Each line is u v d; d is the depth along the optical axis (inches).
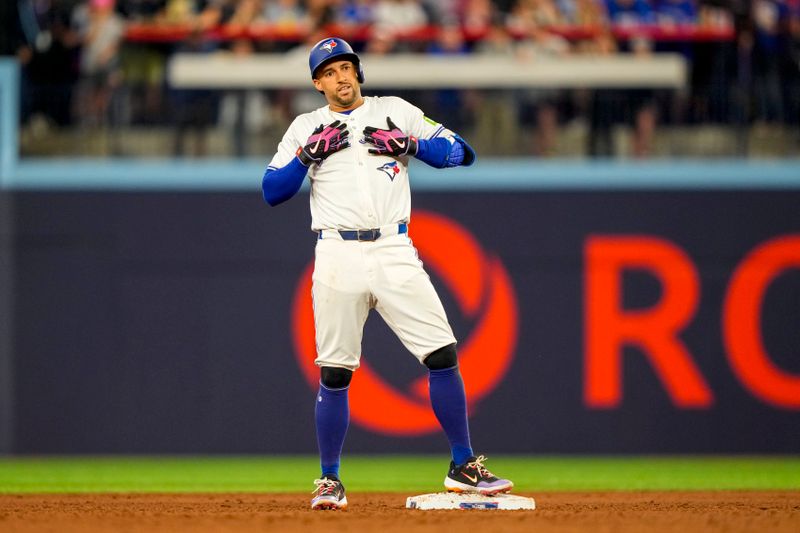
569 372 1781.5
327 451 831.7
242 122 1909.4
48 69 1920.5
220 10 1932.8
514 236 1801.2
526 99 1897.1
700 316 1786.4
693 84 1910.7
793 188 1793.8
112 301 1806.1
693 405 1774.1
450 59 1861.5
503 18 1923.0
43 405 1791.3
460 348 1784.0
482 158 1884.8
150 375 1796.3
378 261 802.8
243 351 1797.5
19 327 1800.0
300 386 1791.3
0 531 681.6
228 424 1787.6
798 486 1294.3
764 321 1784.0
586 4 1925.4
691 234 1795.0
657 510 819.4
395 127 822.5
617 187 1801.2
